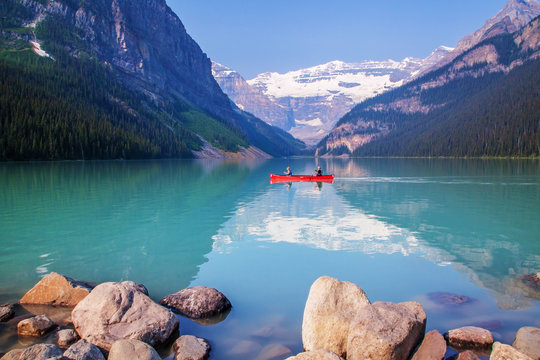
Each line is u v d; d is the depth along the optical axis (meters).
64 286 10.64
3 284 12.35
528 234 19.52
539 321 9.48
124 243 17.73
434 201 31.55
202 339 8.49
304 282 12.62
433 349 7.65
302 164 136.75
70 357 6.93
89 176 55.59
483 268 13.91
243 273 13.55
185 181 50.69
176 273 13.59
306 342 8.32
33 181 46.59
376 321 7.79
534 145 157.88
